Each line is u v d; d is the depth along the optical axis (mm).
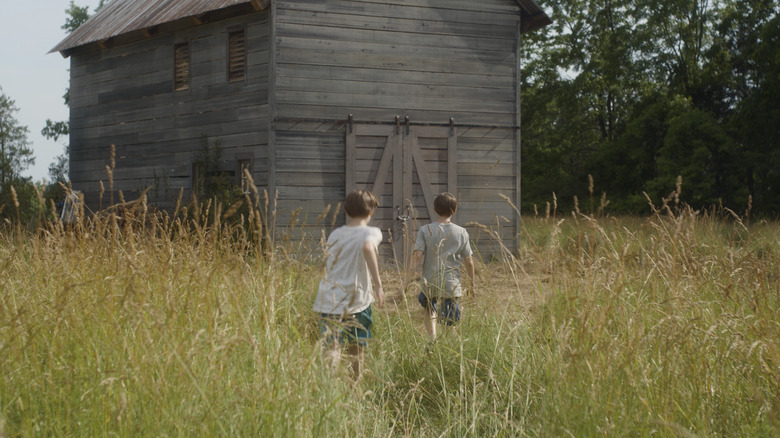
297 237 13156
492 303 5680
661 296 4762
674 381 3746
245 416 3166
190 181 15000
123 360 3398
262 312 3951
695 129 31781
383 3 13695
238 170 14109
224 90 14430
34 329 3789
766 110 30141
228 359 3391
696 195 30984
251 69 13953
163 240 5102
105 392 3189
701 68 37219
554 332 4113
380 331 5668
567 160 43531
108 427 3076
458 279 6016
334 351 3992
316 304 4832
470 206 14094
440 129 13938
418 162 13805
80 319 3879
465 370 4617
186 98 15227
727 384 3943
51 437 3121
